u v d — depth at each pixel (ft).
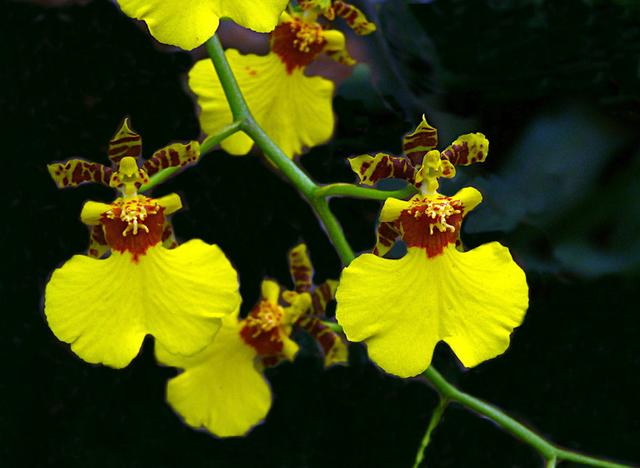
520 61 1.08
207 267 0.83
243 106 0.91
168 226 0.85
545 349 1.11
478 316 0.83
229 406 0.96
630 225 1.08
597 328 1.10
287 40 0.98
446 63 1.09
